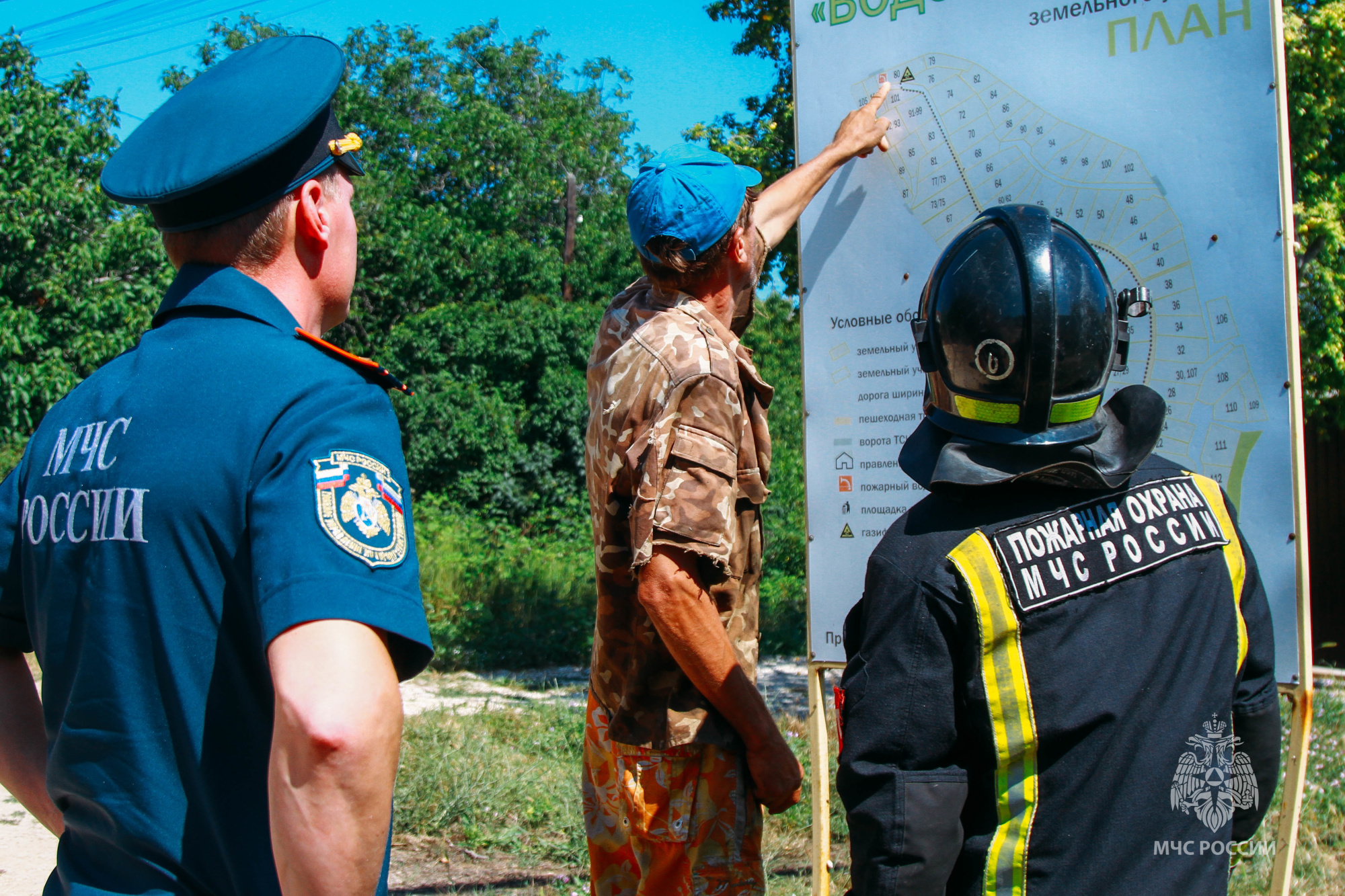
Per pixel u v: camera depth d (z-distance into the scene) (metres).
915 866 1.36
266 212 1.30
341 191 1.38
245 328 1.26
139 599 1.16
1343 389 8.20
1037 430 1.47
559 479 19.08
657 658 1.93
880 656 1.43
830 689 4.47
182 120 1.31
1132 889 1.33
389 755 1.05
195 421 1.18
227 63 1.39
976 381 1.50
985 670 1.38
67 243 12.45
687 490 1.78
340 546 1.10
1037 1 2.36
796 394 11.43
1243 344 2.17
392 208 21.06
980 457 1.47
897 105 2.52
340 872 1.01
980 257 1.53
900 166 2.52
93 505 1.20
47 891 1.28
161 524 1.15
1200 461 2.21
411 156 24.55
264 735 1.16
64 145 12.44
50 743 1.25
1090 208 2.30
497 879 3.75
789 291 7.55
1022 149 2.38
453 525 15.79
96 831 1.18
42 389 11.73
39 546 1.25
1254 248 2.16
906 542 1.49
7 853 3.94
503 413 18.91
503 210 22.98
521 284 21.31
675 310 1.98
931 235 2.48
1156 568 1.44
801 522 11.75
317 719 1.00
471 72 26.81
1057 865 1.35
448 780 4.46
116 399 1.25
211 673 1.15
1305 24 7.25
